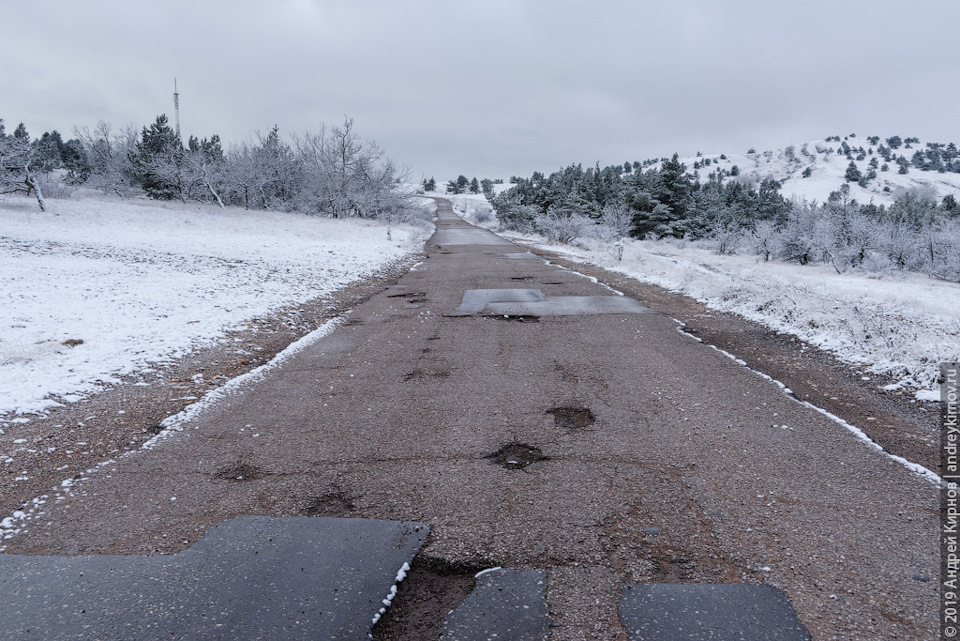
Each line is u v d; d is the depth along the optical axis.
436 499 3.38
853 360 6.50
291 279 13.61
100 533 3.07
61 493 3.52
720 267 21.28
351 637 2.21
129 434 4.48
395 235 32.97
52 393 5.19
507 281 14.48
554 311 10.05
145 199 39.28
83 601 2.46
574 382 5.79
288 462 3.95
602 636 2.22
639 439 4.27
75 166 53.97
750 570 2.66
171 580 2.62
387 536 2.98
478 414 4.87
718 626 2.27
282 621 2.31
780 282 13.62
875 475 3.65
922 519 3.11
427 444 4.22
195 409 5.04
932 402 5.07
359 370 6.34
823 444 4.15
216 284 11.72
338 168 43.44
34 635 2.24
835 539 2.91
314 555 2.80
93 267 12.32
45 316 7.79
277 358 6.88
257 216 34.91
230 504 3.37
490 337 8.01
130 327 7.67
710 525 3.05
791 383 5.75
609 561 2.74
